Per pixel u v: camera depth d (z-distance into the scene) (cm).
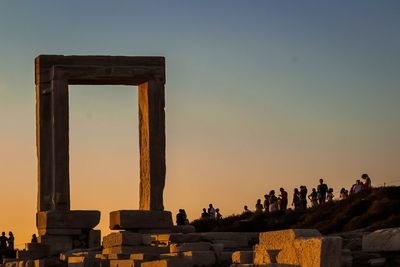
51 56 5781
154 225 5447
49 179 5778
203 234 4700
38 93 5797
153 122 5709
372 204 5872
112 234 4884
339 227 5816
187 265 3950
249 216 7012
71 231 5553
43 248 5509
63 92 5691
